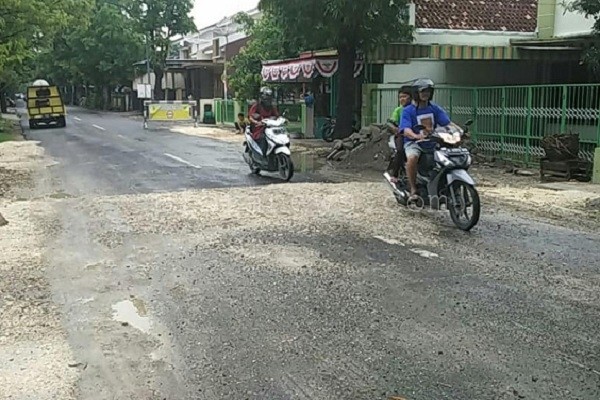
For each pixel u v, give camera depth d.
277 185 12.27
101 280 6.41
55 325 5.23
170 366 4.48
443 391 4.07
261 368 4.42
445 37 19.52
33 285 6.25
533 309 5.50
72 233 8.41
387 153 15.44
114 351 4.73
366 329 5.07
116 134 28.89
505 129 16.28
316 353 4.64
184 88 58.88
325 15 17.22
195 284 6.23
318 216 9.22
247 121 14.34
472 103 17.23
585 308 5.52
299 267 6.71
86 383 4.23
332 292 5.93
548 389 4.09
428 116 9.02
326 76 23.28
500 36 19.91
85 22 26.14
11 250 7.55
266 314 5.41
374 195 10.97
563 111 14.48
